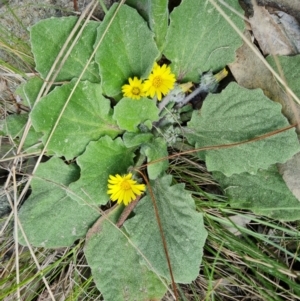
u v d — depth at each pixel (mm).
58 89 130
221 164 133
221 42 133
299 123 117
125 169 139
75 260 142
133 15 128
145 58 130
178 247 130
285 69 131
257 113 129
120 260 138
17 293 136
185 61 135
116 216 141
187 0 128
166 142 139
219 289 146
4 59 146
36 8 142
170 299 144
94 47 129
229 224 140
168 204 134
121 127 135
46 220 139
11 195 148
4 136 147
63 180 141
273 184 135
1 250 147
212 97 132
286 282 132
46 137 131
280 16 134
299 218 131
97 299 146
